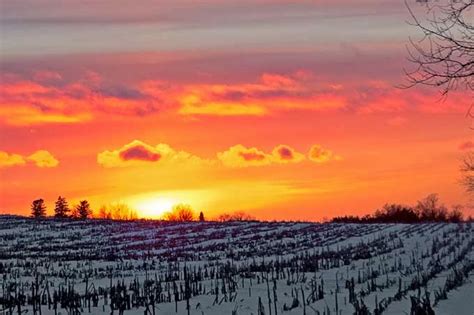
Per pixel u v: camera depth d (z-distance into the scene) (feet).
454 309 69.97
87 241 203.62
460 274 98.32
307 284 91.09
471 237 197.36
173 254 163.53
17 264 129.59
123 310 65.87
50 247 185.57
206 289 86.63
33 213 347.97
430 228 235.20
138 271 118.93
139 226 255.29
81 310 65.57
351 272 112.37
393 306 71.20
